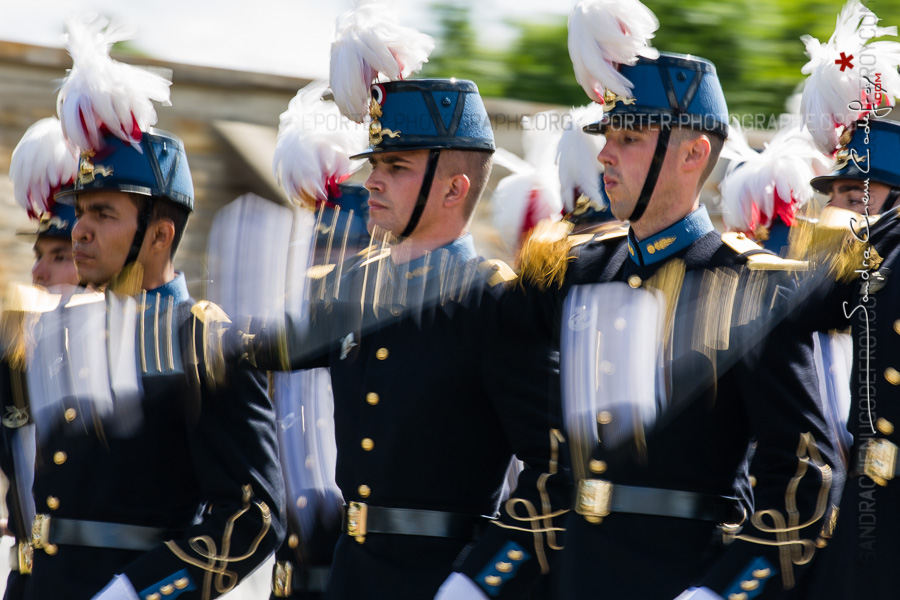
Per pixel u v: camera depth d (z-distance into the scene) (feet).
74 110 41.34
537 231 39.47
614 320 36.96
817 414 35.40
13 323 42.29
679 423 36.09
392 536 39.14
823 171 42.63
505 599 37.47
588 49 37.37
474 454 39.06
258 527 40.96
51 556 42.27
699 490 36.29
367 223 39.96
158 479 41.68
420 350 39.14
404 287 39.01
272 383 42.70
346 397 40.37
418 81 40.34
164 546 40.86
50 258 43.09
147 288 41.75
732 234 37.42
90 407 41.37
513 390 38.34
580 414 37.14
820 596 34.73
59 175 43.27
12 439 43.86
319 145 41.96
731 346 35.58
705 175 37.73
